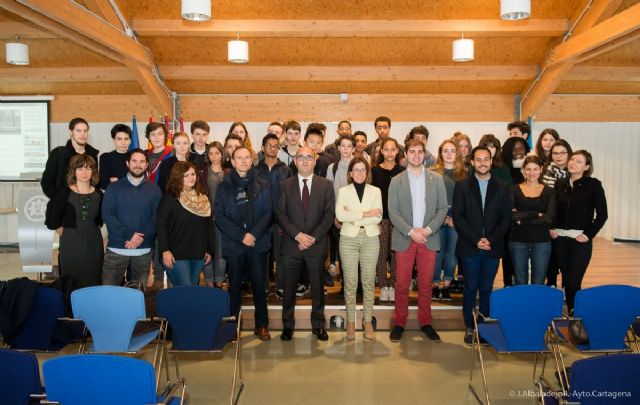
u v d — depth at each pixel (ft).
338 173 16.29
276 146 14.90
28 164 30.04
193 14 16.97
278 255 16.55
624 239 30.96
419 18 22.48
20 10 16.01
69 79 26.48
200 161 16.34
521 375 12.50
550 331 11.12
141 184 13.60
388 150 15.70
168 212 13.33
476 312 11.54
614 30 18.84
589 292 9.86
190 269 13.71
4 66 26.27
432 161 17.58
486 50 25.14
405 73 26.04
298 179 14.21
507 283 16.37
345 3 21.77
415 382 12.05
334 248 18.08
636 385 6.82
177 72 25.89
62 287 12.23
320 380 12.15
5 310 10.09
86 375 6.76
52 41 24.48
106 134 29.50
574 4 21.99
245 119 28.84
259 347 14.30
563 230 14.14
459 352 13.96
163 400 7.87
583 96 29.71
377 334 15.43
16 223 31.12
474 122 28.84
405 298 14.83
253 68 26.02
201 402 11.07
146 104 29.22
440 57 25.46
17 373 7.13
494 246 13.87
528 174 14.07
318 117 28.78
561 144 15.26
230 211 14.08
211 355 13.78
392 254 16.29
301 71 26.02
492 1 21.76
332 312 15.99
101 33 19.04
